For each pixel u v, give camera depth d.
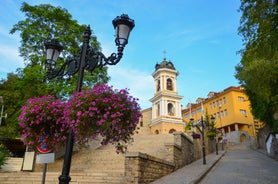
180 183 8.92
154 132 38.44
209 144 28.53
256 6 7.11
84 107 4.44
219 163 17.72
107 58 5.25
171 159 12.88
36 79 14.55
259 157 21.27
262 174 11.14
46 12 16.08
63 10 17.08
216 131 36.47
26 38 15.70
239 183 9.12
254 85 9.91
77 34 16.59
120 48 5.20
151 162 9.98
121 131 4.55
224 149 38.97
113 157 12.88
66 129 5.16
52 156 5.12
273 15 6.84
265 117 25.33
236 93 51.94
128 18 5.34
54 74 6.10
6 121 20.50
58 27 15.87
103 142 4.58
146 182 9.22
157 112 39.84
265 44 7.53
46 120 5.24
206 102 59.16
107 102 4.49
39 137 5.26
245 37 7.97
